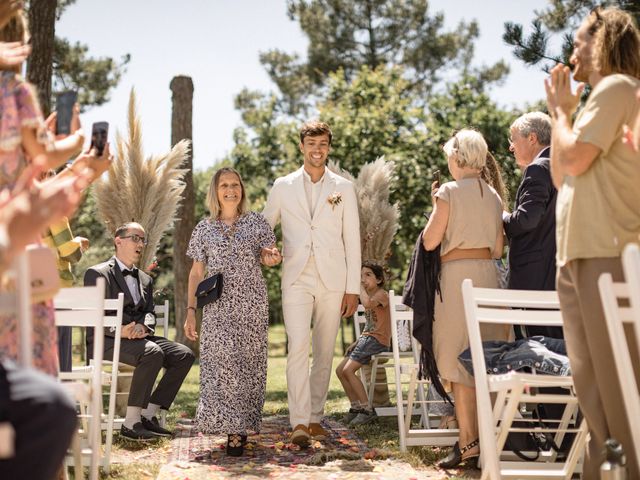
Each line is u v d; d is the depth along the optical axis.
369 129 19.31
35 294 2.84
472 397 4.96
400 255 19.48
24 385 2.33
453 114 19.84
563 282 3.57
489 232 5.07
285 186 6.09
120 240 6.68
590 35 3.56
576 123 3.41
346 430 6.59
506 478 4.22
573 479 4.49
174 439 6.22
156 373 6.23
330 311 5.98
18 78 3.00
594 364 3.37
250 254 5.77
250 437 6.21
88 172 2.48
